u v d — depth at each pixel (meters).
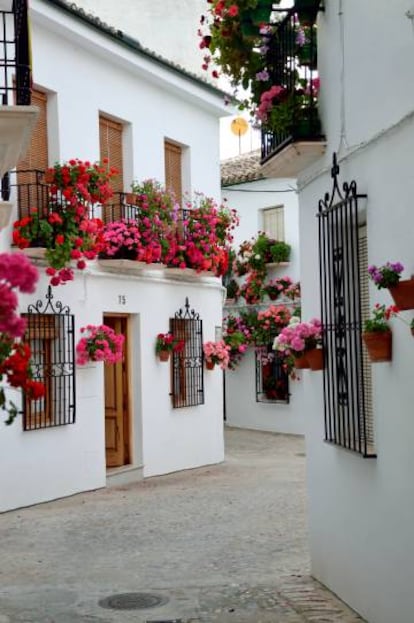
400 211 5.47
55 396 12.32
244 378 23.67
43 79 12.28
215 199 16.98
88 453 12.98
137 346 14.41
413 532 5.31
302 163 7.52
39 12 11.73
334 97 6.84
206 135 16.72
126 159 14.38
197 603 6.86
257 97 7.82
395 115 5.58
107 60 13.73
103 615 6.56
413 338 5.23
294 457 17.83
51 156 12.58
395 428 5.59
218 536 9.65
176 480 14.34
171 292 15.30
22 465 11.59
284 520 10.55
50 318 12.29
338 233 6.75
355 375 6.54
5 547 9.16
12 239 11.56
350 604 6.59
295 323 7.43
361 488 6.29
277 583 7.49
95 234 11.93
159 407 14.91
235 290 23.33
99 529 10.10
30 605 6.86
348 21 6.46
